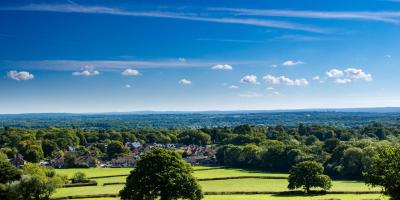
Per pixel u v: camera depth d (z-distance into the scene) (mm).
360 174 172125
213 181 163125
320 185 131125
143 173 96812
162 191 96188
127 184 98125
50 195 119375
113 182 154500
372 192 127125
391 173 76938
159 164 97500
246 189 138125
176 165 98312
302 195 126312
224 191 131875
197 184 99500
